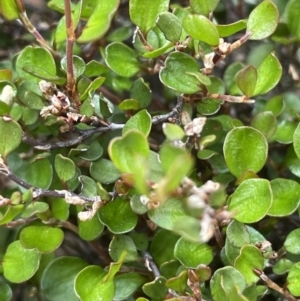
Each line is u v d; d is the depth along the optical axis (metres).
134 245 0.22
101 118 0.23
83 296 0.21
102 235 0.24
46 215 0.22
